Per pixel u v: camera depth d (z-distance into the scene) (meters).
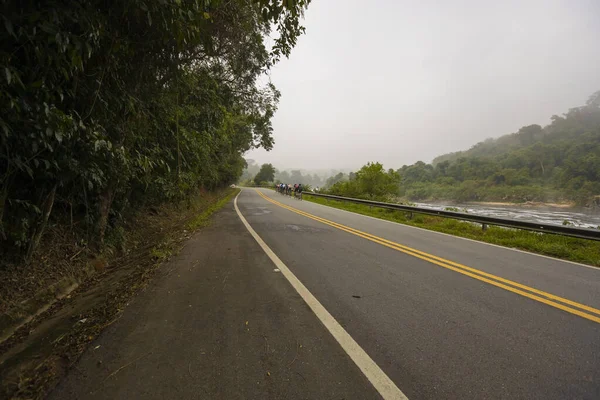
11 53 2.38
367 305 3.52
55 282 3.63
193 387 2.00
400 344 2.66
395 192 27.20
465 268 5.25
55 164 3.20
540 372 2.31
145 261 5.23
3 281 3.07
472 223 11.19
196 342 2.57
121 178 4.77
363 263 5.40
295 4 3.97
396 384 2.11
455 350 2.59
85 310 3.25
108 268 4.89
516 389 2.11
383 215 14.66
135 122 5.21
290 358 2.38
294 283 4.19
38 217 3.57
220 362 2.29
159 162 6.25
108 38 3.44
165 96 6.27
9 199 3.05
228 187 44.66
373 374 2.21
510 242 7.98
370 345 2.62
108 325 2.85
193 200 14.66
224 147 15.80
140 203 7.81
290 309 3.33
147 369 2.18
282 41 5.90
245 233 8.28
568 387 2.14
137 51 4.30
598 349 2.68
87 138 3.46
